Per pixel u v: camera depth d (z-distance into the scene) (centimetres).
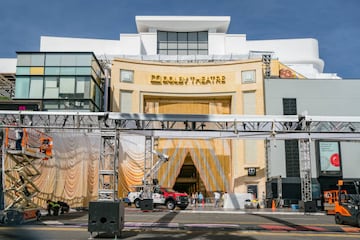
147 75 5103
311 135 2673
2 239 1445
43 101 4316
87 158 3625
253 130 2553
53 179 2947
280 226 2052
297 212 3419
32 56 4416
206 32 6656
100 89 4959
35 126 2428
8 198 2214
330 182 4544
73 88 4344
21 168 2284
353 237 1644
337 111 4862
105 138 2691
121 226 1518
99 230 1464
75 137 3375
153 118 2516
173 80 5134
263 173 4744
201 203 4809
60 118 2686
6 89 5319
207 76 5134
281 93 4912
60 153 3084
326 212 3184
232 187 4891
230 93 5059
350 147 4681
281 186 4459
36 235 1566
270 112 4859
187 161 5612
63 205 2852
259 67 4994
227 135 2684
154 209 3584
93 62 4516
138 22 6506
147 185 3906
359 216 2003
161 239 1502
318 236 1669
